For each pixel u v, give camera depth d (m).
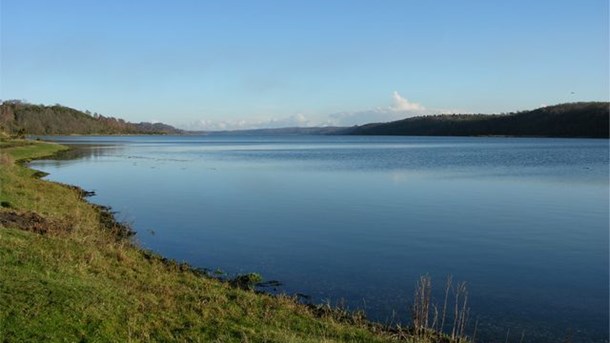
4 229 16.83
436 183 49.06
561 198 39.12
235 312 13.44
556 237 25.59
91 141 177.12
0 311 10.70
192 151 119.69
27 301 11.28
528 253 22.48
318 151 122.44
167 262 18.53
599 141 179.12
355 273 19.22
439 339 13.34
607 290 17.61
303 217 30.78
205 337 11.55
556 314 15.45
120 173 58.81
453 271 19.69
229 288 15.92
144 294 13.46
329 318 14.02
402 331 13.76
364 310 15.43
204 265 19.89
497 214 32.06
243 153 111.88
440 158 88.81
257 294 15.84
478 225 28.45
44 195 29.39
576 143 161.50
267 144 185.00
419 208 34.31
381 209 33.91
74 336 10.47
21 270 13.06
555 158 86.12
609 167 66.81
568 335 13.98
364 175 57.03
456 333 13.95
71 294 12.03
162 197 39.31
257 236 25.34
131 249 19.34
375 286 17.72
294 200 38.00
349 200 38.03
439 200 38.06
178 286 15.13
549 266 20.48
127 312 11.94
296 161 82.44
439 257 21.69
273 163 77.62
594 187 45.81
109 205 34.78
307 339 11.96
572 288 17.83
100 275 14.38
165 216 30.83
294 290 17.14
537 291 17.48
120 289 13.34
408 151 118.44
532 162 76.75
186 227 27.47
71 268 14.11
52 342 10.06
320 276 18.78
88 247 16.83
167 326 11.82
